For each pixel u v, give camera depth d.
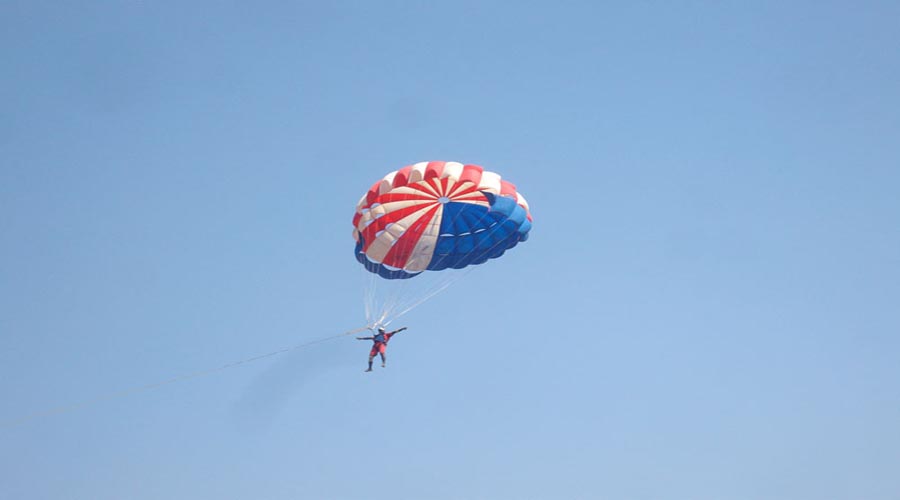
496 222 60.59
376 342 55.97
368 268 62.53
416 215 60.03
